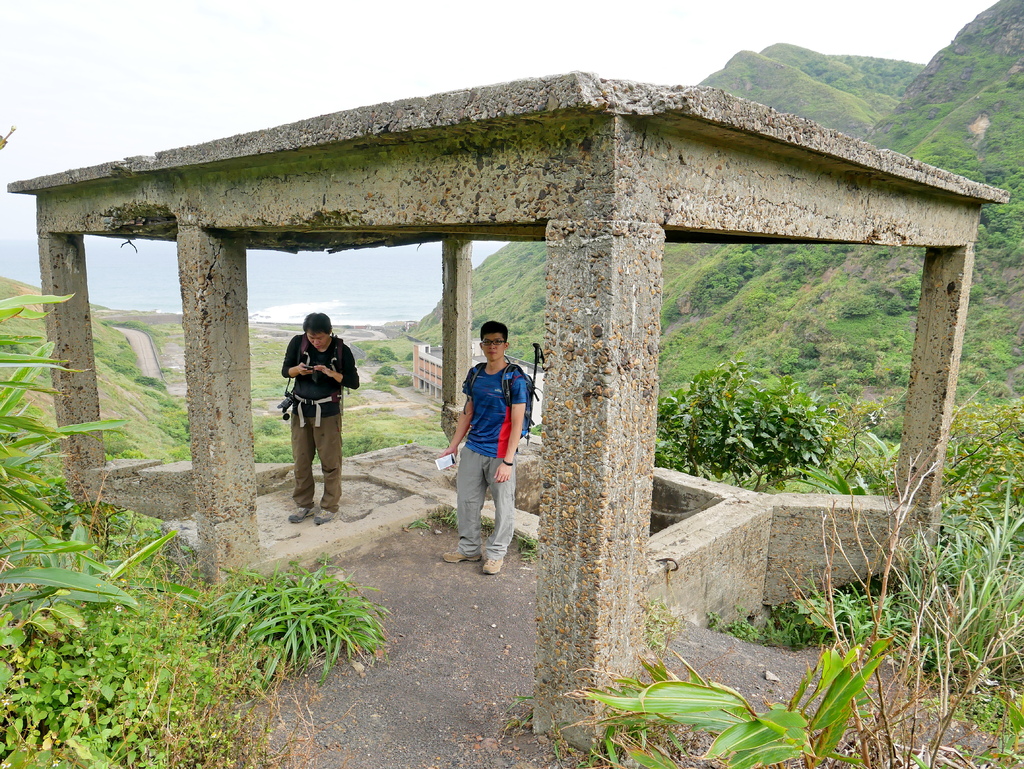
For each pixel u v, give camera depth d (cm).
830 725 174
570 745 241
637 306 215
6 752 186
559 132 208
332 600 347
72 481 529
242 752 235
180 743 214
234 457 385
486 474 437
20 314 225
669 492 552
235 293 376
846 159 270
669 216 220
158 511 604
